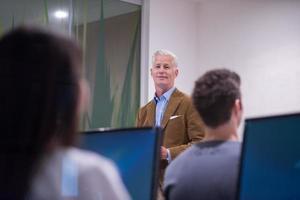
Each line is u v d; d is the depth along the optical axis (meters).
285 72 3.83
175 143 2.59
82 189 0.76
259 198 1.17
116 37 4.06
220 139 1.32
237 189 1.17
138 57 4.21
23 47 0.77
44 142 0.75
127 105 4.07
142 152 1.16
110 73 3.97
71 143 0.80
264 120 1.17
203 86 1.34
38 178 0.74
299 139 1.14
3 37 0.79
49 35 0.79
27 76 0.75
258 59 4.05
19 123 0.74
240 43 4.21
